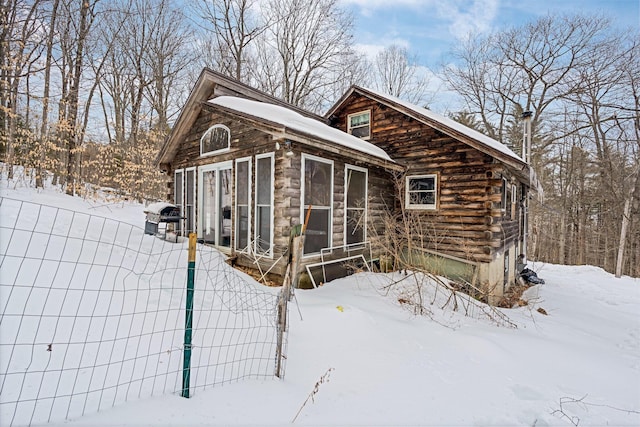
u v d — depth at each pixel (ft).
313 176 19.01
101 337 8.34
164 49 59.00
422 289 18.90
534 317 18.66
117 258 14.46
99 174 44.24
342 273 20.85
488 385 9.36
